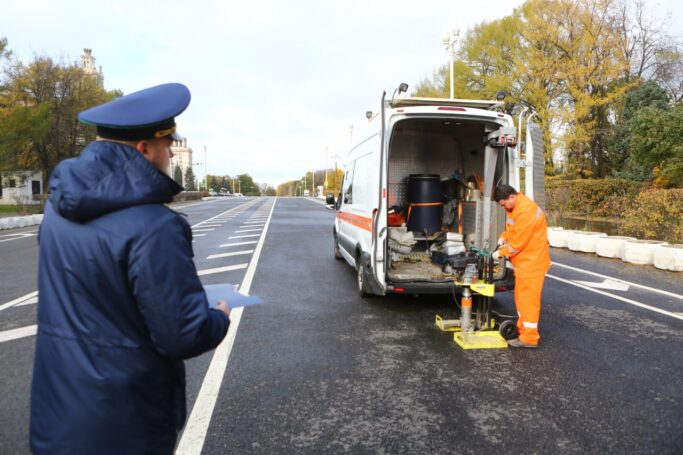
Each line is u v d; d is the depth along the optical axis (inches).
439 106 228.4
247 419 134.6
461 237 263.6
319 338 207.9
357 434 126.6
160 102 60.8
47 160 1412.4
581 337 209.5
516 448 119.5
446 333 215.9
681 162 655.8
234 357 184.1
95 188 54.2
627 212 514.9
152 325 54.9
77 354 55.2
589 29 933.8
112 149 58.2
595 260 427.2
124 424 55.6
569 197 746.8
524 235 189.3
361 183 280.4
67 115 1398.9
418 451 118.3
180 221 60.0
